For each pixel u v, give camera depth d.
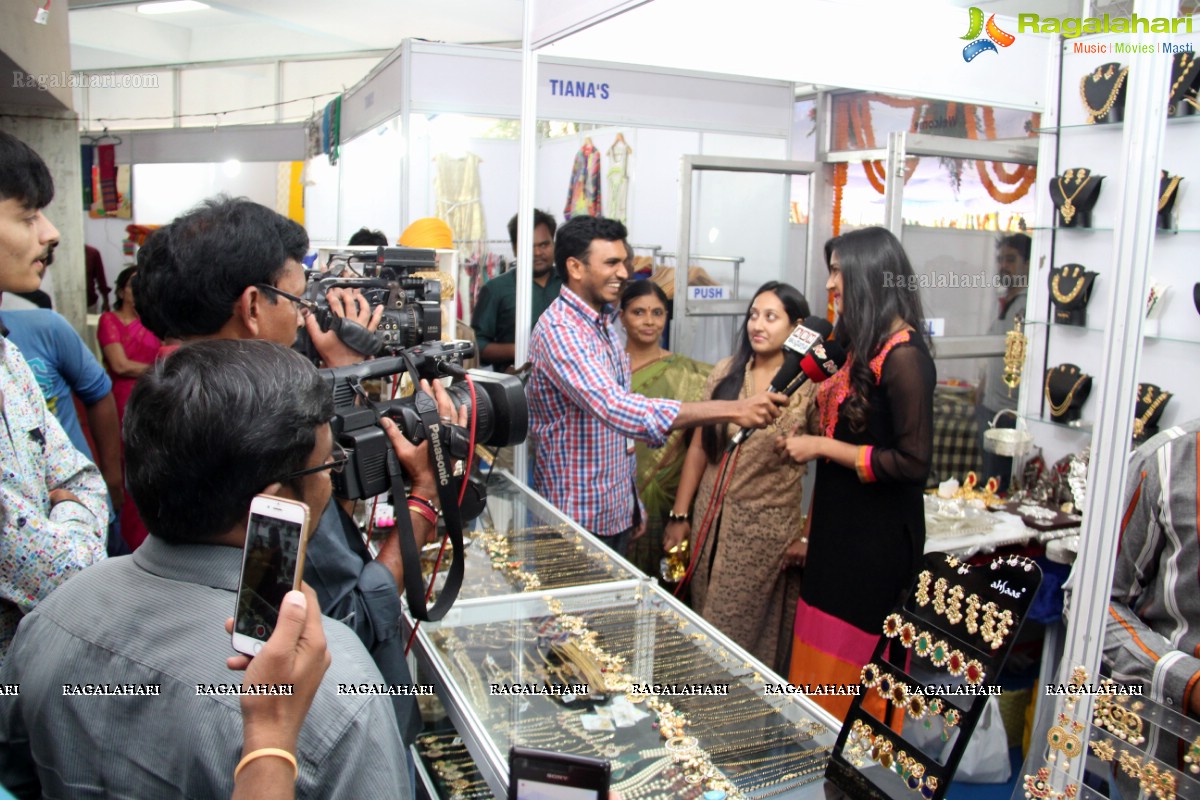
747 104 4.08
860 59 2.68
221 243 1.33
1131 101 1.04
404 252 2.03
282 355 0.94
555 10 2.29
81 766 0.91
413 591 1.23
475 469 2.06
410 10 7.02
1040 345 3.08
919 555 2.08
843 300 2.09
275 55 8.68
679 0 2.33
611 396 2.15
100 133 7.26
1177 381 2.45
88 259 8.05
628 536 2.66
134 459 0.89
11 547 1.38
